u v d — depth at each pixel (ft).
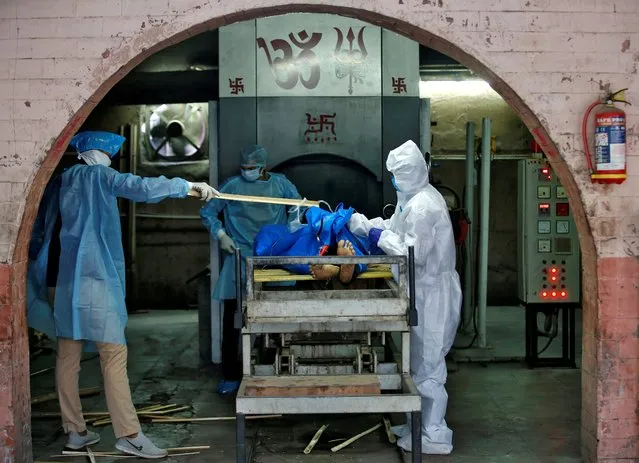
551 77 11.60
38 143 11.55
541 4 11.57
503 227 28.02
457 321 13.26
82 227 12.78
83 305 12.63
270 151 18.60
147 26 11.53
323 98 18.54
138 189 12.79
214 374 18.81
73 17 11.51
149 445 13.09
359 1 11.50
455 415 15.21
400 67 18.53
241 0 11.46
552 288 18.58
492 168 27.81
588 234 11.75
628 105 11.62
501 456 12.92
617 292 11.62
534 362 18.98
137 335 23.84
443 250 12.75
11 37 11.51
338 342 12.58
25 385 12.05
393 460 12.84
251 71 18.51
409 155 12.82
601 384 11.68
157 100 23.59
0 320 11.50
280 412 10.53
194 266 29.01
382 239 12.46
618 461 11.75
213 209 17.61
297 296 11.25
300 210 17.20
